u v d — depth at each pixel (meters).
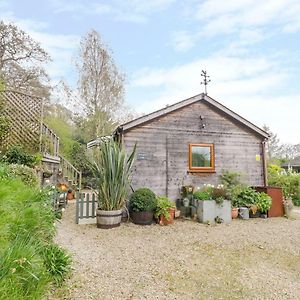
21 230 2.95
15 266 2.32
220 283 3.62
